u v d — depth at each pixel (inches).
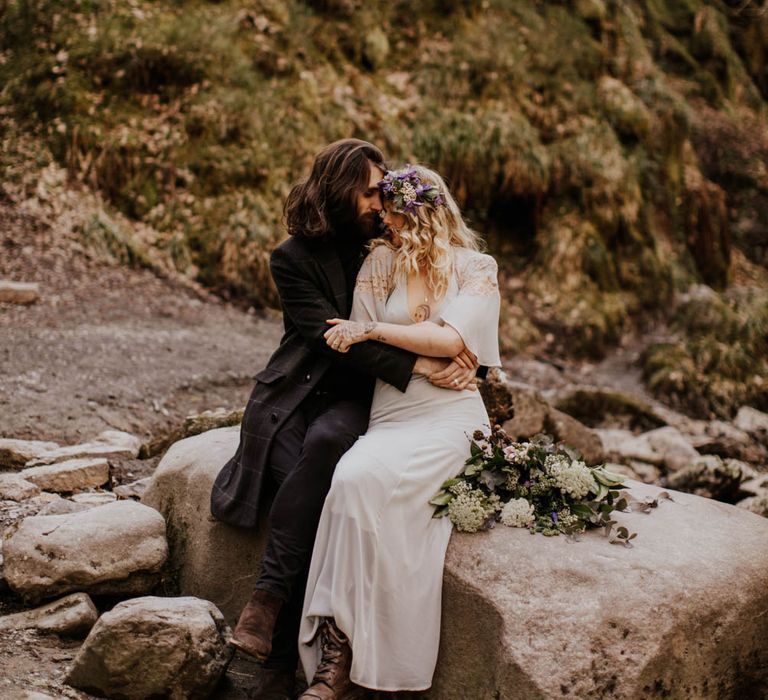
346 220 126.5
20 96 350.6
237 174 350.0
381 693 110.0
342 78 394.9
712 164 508.1
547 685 96.1
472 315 120.1
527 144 393.4
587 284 386.9
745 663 107.1
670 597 101.7
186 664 106.3
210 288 328.5
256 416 123.5
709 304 393.7
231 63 370.9
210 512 129.1
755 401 363.3
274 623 109.0
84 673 106.8
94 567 123.3
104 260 315.9
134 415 215.5
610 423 297.3
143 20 371.9
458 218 129.1
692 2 581.0
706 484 231.3
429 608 106.6
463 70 410.3
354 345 119.1
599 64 450.9
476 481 115.1
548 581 103.2
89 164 339.0
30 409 202.8
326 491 113.2
